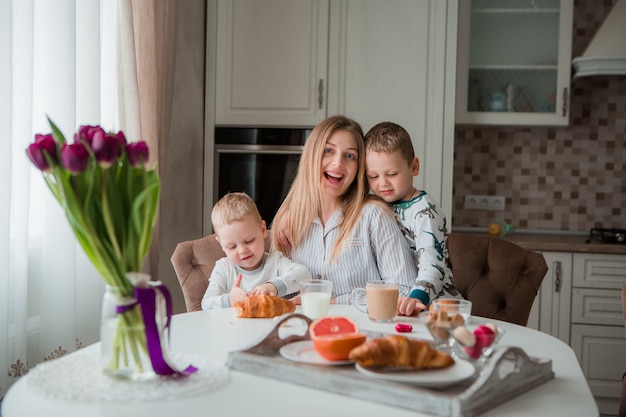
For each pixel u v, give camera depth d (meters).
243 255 1.88
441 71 3.38
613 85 3.84
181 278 2.07
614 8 3.54
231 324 1.54
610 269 3.27
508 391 1.05
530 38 3.59
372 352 1.04
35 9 2.15
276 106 3.48
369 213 1.96
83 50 2.30
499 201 3.94
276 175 3.50
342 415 0.96
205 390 1.05
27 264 2.04
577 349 3.32
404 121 3.42
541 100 3.59
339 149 1.97
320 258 2.00
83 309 2.36
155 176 1.09
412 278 1.92
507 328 1.59
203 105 3.52
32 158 1.02
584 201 3.88
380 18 3.42
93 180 1.04
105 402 1.00
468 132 3.95
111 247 1.07
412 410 0.98
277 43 3.47
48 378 1.11
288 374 1.11
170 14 3.01
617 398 3.30
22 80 1.99
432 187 3.41
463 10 3.58
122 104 2.55
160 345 1.10
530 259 2.05
